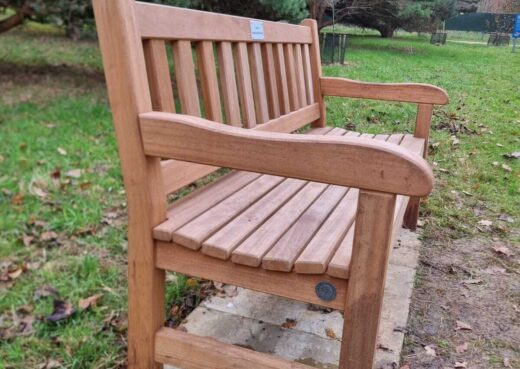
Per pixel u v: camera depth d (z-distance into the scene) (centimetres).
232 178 164
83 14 446
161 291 125
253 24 177
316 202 143
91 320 179
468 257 232
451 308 192
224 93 160
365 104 457
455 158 353
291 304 185
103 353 163
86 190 280
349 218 131
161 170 119
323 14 756
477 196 298
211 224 122
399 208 137
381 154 90
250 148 101
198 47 148
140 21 118
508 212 279
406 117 423
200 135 105
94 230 241
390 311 182
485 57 802
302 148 96
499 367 160
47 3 432
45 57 617
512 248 242
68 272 208
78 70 561
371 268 99
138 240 119
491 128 418
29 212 254
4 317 181
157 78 125
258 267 110
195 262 117
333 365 152
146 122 110
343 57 650
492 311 191
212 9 452
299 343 163
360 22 999
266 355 118
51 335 171
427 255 232
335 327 172
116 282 203
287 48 210
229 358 119
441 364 160
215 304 184
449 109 461
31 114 391
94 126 376
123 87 109
